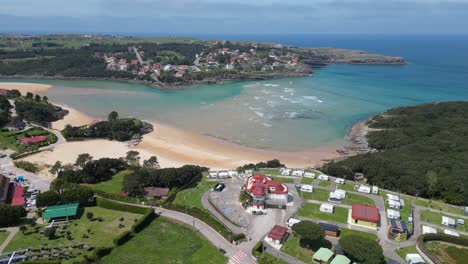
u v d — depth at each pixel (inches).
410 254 2866.6
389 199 3791.8
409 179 4163.4
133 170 4744.1
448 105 7859.3
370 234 3196.4
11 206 3403.1
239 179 4357.8
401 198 3951.8
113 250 2967.5
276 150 6003.9
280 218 3437.5
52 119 7455.7
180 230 3299.7
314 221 3368.6
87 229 3270.2
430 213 3649.1
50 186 4052.7
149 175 4114.2
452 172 4402.1
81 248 2960.1
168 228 3334.2
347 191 4067.4
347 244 2748.5
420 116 7411.4
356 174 4763.8
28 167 4768.7
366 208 3467.0
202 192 4015.8
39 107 7524.6
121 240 3051.2
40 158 5285.4
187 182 4229.8
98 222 3400.6
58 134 6441.9
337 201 3794.3
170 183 4062.5
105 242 3058.6
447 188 3949.3
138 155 5369.1
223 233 3164.4
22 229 3201.3
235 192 3971.5
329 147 6235.2
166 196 3919.8
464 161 4817.9
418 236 3213.6
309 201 3799.2
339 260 2706.7
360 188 4065.0
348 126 7431.1
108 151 5708.7
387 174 4352.9
